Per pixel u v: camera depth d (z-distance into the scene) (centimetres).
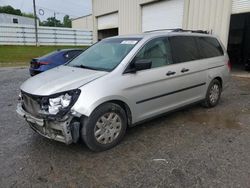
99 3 1881
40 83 323
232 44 1733
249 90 713
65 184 257
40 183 258
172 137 371
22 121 443
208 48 496
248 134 382
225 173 272
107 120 322
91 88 301
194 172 275
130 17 1504
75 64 401
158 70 377
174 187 249
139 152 324
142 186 252
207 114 481
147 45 376
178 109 438
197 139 364
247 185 251
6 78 993
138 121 366
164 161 300
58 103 288
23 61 1808
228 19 940
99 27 1977
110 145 332
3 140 361
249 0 856
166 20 1232
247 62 1161
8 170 281
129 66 345
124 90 331
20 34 3066
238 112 496
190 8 1080
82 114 291
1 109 523
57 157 311
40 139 364
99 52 405
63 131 287
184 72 421
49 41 3341
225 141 356
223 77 532
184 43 440
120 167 288
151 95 371
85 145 343
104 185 254
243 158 305
